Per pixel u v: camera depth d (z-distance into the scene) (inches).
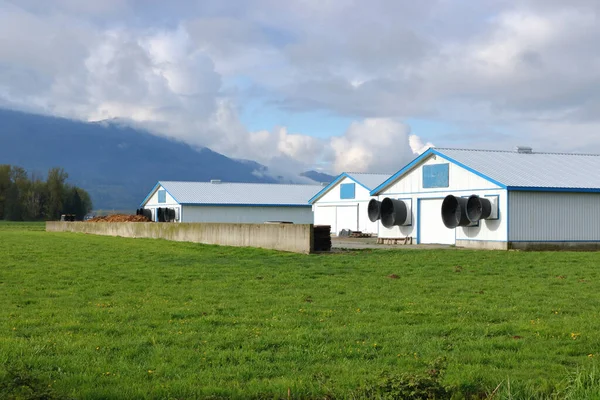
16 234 1886.1
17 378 255.0
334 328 413.1
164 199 2497.5
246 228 1186.6
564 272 735.7
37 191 5182.1
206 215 2335.1
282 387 287.0
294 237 1055.0
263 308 491.2
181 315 460.8
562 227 1228.5
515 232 1192.8
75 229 2123.5
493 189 1226.6
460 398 279.7
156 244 1294.3
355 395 275.1
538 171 1314.0
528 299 534.9
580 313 471.8
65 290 593.9
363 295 555.5
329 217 2142.0
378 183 1978.3
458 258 912.3
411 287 606.2
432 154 1408.7
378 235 1566.2
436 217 1401.3
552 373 314.8
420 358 339.9
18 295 558.9
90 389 281.7
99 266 808.9
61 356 339.0
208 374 309.9
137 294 567.5
